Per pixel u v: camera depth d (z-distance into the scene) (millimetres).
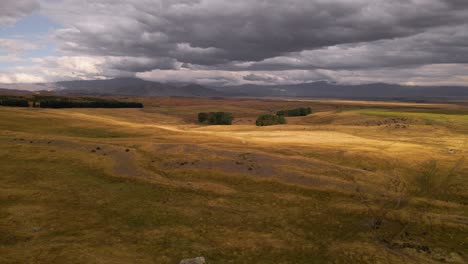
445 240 34094
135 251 30234
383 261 29531
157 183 52219
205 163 63188
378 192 49031
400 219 39406
